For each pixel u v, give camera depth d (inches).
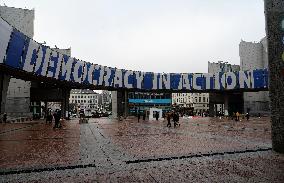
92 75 1621.6
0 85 1111.6
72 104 4798.2
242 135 597.3
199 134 640.4
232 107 2284.7
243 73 1907.0
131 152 360.5
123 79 1831.9
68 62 1385.3
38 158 318.7
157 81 1953.7
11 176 234.5
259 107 2265.0
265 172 237.0
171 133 680.4
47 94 1700.3
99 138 559.5
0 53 906.7
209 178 221.0
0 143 473.1
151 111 1733.5
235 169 251.3
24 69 1080.8
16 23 1678.2
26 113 1594.5
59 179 223.1
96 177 228.8
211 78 1991.9
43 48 1159.0
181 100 4124.0
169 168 261.3
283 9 339.9
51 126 995.9
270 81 351.9
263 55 2401.6
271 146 393.4
